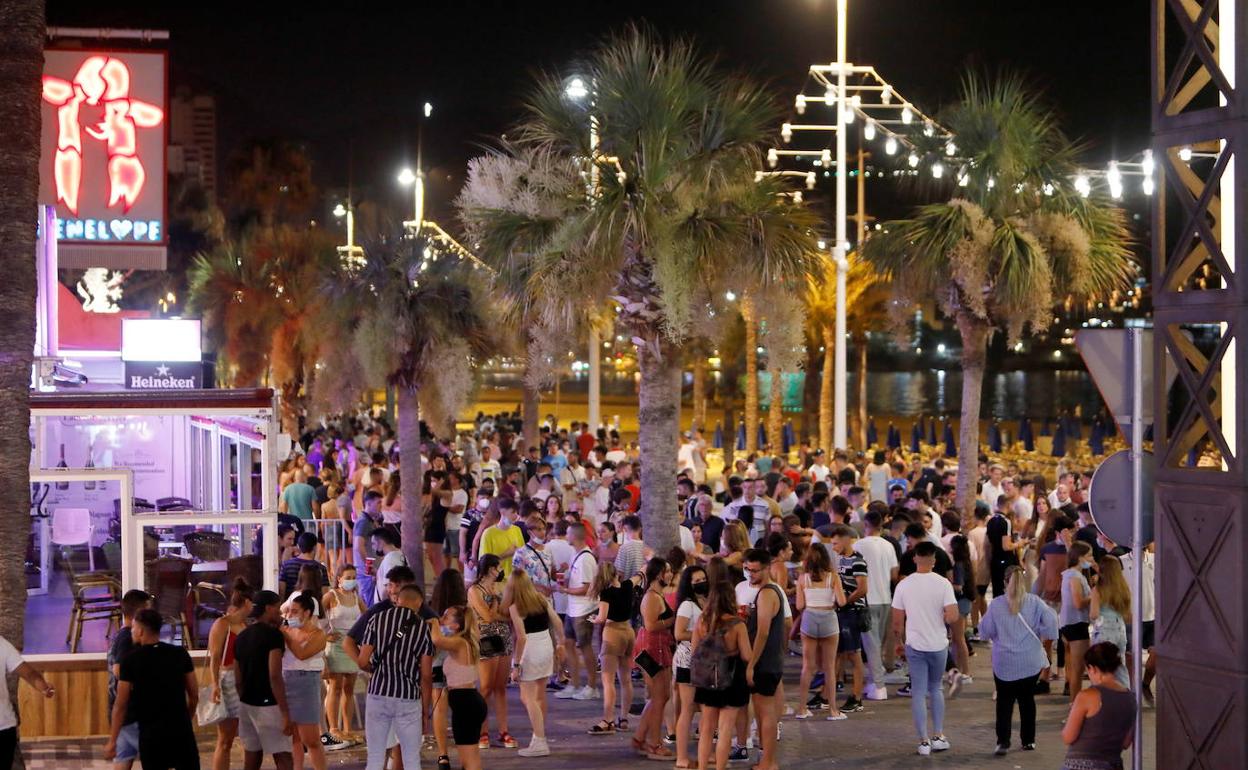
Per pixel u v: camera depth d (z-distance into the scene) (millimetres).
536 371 16312
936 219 20344
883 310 36500
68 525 13773
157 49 24859
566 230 15031
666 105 15273
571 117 15688
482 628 11805
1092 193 21219
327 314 20734
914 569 14445
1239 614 7484
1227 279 7648
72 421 19375
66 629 12977
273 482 13219
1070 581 12781
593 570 13805
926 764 11180
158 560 13336
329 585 16688
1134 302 28219
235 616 10609
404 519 20531
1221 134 7699
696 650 10617
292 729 10148
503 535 15383
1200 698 7707
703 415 50062
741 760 11398
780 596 10820
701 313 15906
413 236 20406
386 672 9898
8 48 9969
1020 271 19734
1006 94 20656
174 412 12992
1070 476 19672
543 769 11125
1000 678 11516
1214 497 7656
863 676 14258
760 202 15516
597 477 25156
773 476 20625
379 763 9891
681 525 18250
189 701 9586
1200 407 7746
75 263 24719
